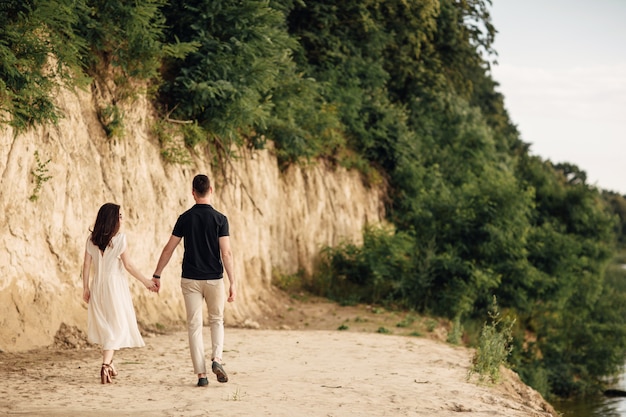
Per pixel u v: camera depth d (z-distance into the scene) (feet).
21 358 37.50
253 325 61.52
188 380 31.37
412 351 47.52
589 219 130.52
